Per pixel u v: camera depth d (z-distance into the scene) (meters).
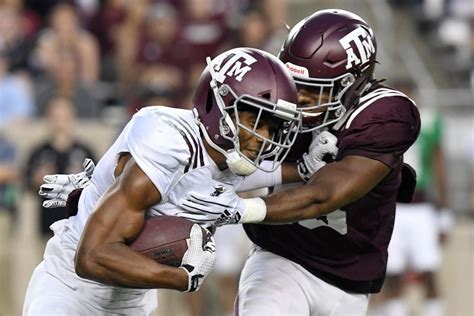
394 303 29.17
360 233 16.14
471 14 40.78
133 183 13.30
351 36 15.53
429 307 29.31
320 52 15.36
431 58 39.44
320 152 15.54
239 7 35.91
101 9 36.25
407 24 40.88
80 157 29.22
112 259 13.15
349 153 15.34
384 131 15.30
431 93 34.75
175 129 13.65
